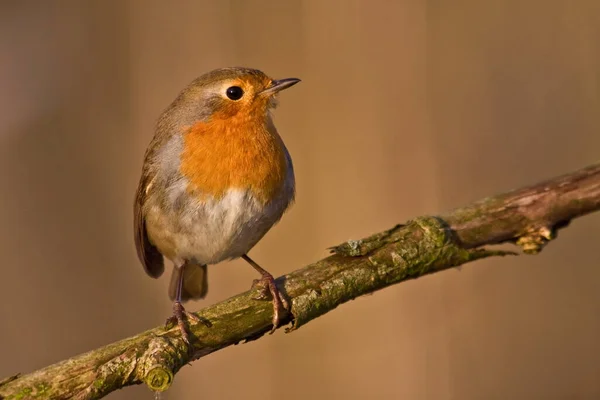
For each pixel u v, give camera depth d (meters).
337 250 7.45
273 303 7.13
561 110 12.50
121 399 11.90
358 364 11.45
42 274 13.07
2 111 13.90
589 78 12.62
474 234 7.63
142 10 13.11
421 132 11.95
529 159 12.27
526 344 11.66
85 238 13.25
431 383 11.36
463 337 11.45
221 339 7.03
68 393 6.51
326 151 11.92
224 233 8.09
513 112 12.47
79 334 12.73
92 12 13.66
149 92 12.89
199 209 8.00
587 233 12.23
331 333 11.54
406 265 7.43
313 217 11.77
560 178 7.82
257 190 7.98
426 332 11.48
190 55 12.78
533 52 12.67
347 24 12.22
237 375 11.66
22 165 13.62
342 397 11.39
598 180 7.72
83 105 13.51
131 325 12.74
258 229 8.24
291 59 12.28
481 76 12.41
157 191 8.25
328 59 12.20
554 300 11.84
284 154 8.30
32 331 12.67
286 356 11.56
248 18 12.56
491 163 12.12
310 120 12.03
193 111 8.07
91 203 13.31
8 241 13.28
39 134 13.72
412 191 11.80
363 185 11.80
